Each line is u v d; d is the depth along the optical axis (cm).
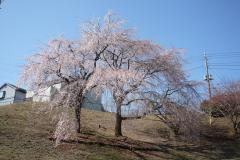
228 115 2886
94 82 2002
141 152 2084
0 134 1961
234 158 2238
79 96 2103
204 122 3023
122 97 2053
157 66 2252
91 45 2164
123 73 2025
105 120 2786
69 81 2131
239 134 2753
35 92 2170
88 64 2148
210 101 2981
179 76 2300
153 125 2803
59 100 2069
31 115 2433
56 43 2177
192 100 2323
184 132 2383
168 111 2217
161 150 2195
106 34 2228
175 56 2348
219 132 2805
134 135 2509
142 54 2300
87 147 1988
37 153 1791
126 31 2283
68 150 1902
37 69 2136
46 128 2208
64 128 1945
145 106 2152
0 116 2316
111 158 1898
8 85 4141
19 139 1936
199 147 2406
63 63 2103
